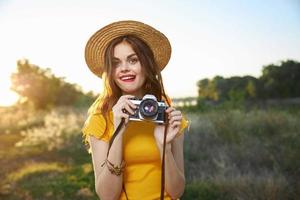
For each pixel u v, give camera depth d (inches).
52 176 361.7
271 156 329.1
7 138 657.6
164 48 115.4
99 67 115.2
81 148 490.0
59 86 1176.8
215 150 370.0
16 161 457.7
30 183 342.6
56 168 395.9
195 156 361.1
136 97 102.0
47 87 1152.2
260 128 425.7
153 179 102.2
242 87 996.6
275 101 891.4
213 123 456.1
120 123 99.2
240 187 267.7
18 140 636.1
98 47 112.1
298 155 323.9
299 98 933.8
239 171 303.3
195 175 312.5
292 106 703.7
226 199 258.1
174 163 101.9
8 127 768.3
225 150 361.4
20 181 352.2
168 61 118.0
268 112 499.2
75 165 410.6
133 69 105.7
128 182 102.0
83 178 344.2
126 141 103.0
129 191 101.7
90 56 113.6
